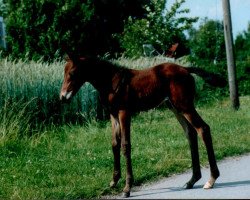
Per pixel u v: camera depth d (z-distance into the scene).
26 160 9.50
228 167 8.92
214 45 30.19
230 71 18.16
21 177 8.15
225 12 18.38
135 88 7.23
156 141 11.19
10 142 10.55
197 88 22.06
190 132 7.52
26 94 12.38
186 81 7.27
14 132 11.00
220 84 7.52
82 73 7.21
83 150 10.39
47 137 11.53
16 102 12.12
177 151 10.00
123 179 7.81
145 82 7.25
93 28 22.77
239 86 27.31
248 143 10.91
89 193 7.17
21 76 12.48
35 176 8.23
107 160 9.27
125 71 7.32
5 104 11.36
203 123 7.28
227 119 14.77
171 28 28.70
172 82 7.25
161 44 28.42
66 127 12.75
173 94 7.25
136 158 9.38
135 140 11.43
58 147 10.79
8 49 22.19
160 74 7.29
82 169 8.63
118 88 7.18
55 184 7.70
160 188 7.54
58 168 8.71
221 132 12.36
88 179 7.87
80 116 13.98
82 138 11.62
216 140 11.16
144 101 7.29
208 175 8.32
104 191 7.30
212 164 7.35
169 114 16.11
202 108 18.72
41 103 12.87
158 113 15.98
